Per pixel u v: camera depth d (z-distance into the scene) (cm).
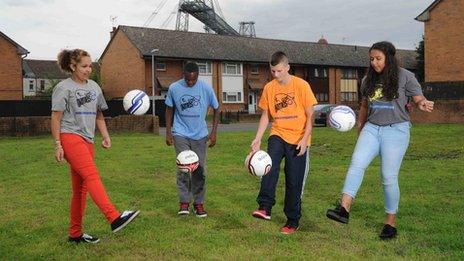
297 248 498
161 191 834
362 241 521
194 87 649
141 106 645
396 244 508
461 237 521
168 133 666
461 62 3525
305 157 563
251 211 670
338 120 571
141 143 1731
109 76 5441
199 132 650
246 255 479
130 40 5081
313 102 555
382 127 530
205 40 5538
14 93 4397
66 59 518
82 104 515
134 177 995
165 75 5134
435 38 3634
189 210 684
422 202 695
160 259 473
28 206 727
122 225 493
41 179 977
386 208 538
